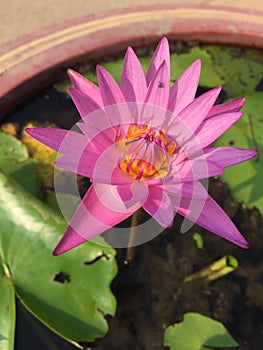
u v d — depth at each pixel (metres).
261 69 0.42
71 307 0.30
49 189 0.36
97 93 0.28
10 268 0.31
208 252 0.36
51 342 0.32
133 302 0.34
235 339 0.32
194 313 0.33
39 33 0.41
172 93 0.27
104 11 0.42
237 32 0.42
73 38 0.41
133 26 0.42
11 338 0.29
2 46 0.40
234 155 0.26
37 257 0.31
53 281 0.31
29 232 0.32
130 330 0.32
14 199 0.32
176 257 0.35
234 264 0.35
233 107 0.28
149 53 0.42
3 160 0.37
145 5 0.43
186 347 0.31
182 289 0.34
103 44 0.41
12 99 0.39
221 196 0.37
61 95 0.40
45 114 0.39
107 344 0.32
